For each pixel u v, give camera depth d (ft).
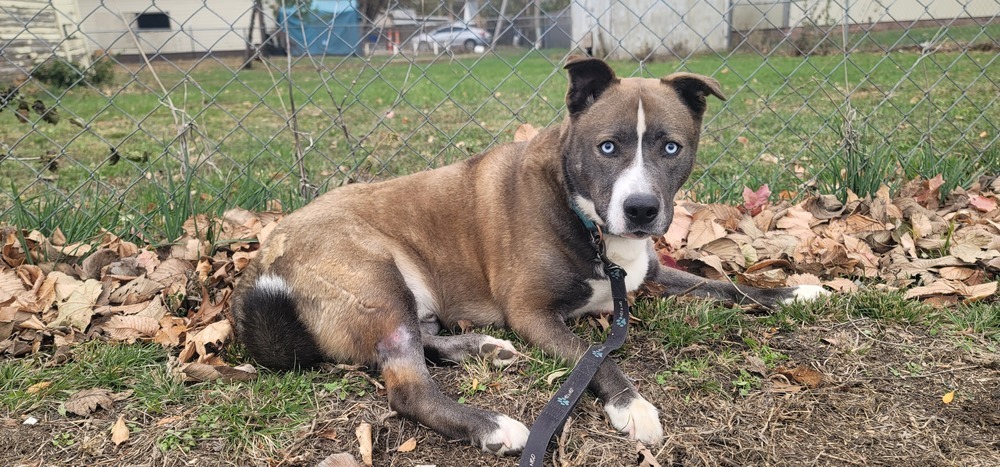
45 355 2.80
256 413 2.37
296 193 4.17
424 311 2.93
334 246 2.71
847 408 2.39
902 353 2.71
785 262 3.49
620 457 2.17
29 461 2.19
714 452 2.19
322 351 2.67
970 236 3.50
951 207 4.02
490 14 17.13
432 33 6.52
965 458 2.14
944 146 5.71
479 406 2.46
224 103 11.23
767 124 7.20
